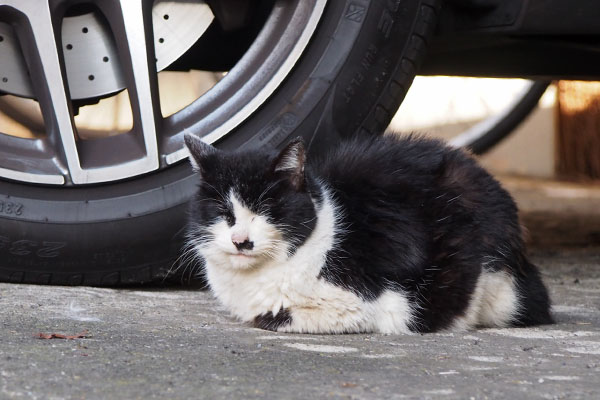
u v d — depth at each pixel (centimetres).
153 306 443
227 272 402
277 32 483
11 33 493
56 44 468
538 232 833
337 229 390
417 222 401
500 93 998
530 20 509
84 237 469
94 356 321
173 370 305
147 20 473
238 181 389
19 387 279
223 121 474
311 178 402
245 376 301
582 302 496
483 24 518
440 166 424
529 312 431
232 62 586
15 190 466
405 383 297
